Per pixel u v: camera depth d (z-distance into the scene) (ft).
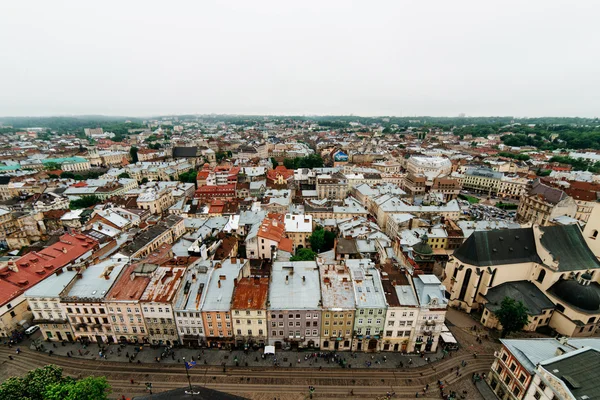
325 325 275.80
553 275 311.68
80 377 253.44
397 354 280.92
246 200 639.35
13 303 297.53
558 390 186.91
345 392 243.19
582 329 291.99
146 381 250.57
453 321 323.98
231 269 309.01
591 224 342.23
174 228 471.21
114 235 445.37
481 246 327.88
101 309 274.57
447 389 247.09
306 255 365.61
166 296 272.51
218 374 257.14
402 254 363.76
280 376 256.32
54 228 536.83
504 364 236.02
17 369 259.60
